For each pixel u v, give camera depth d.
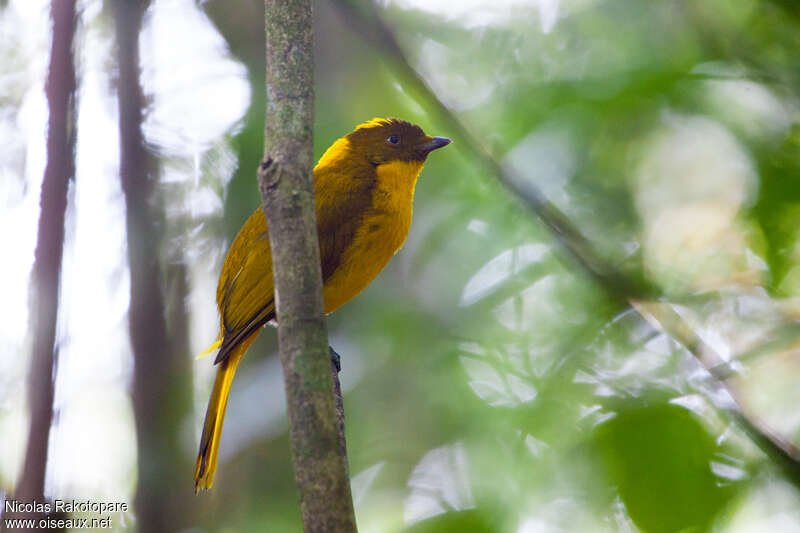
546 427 9.95
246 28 11.56
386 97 12.64
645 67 10.97
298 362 4.95
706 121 10.95
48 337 7.94
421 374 12.17
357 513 11.43
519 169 11.45
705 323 10.21
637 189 11.37
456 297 12.47
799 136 10.28
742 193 10.62
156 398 9.91
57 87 8.41
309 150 5.32
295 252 5.11
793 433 8.97
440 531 8.66
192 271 10.91
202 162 11.16
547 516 9.14
